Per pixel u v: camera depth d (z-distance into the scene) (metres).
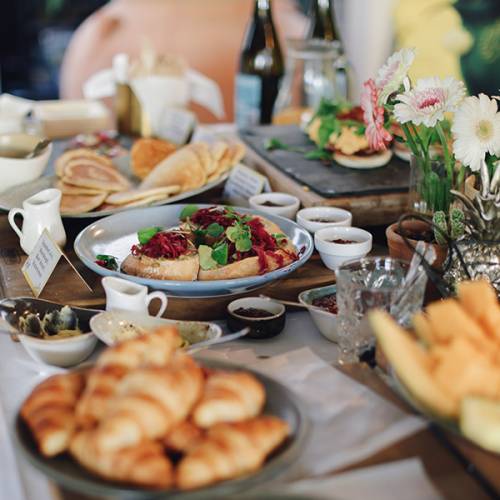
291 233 1.30
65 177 1.53
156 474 0.68
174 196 1.50
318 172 1.63
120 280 1.07
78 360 1.02
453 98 1.11
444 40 2.84
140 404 0.71
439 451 0.80
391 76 1.16
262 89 2.29
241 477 0.69
